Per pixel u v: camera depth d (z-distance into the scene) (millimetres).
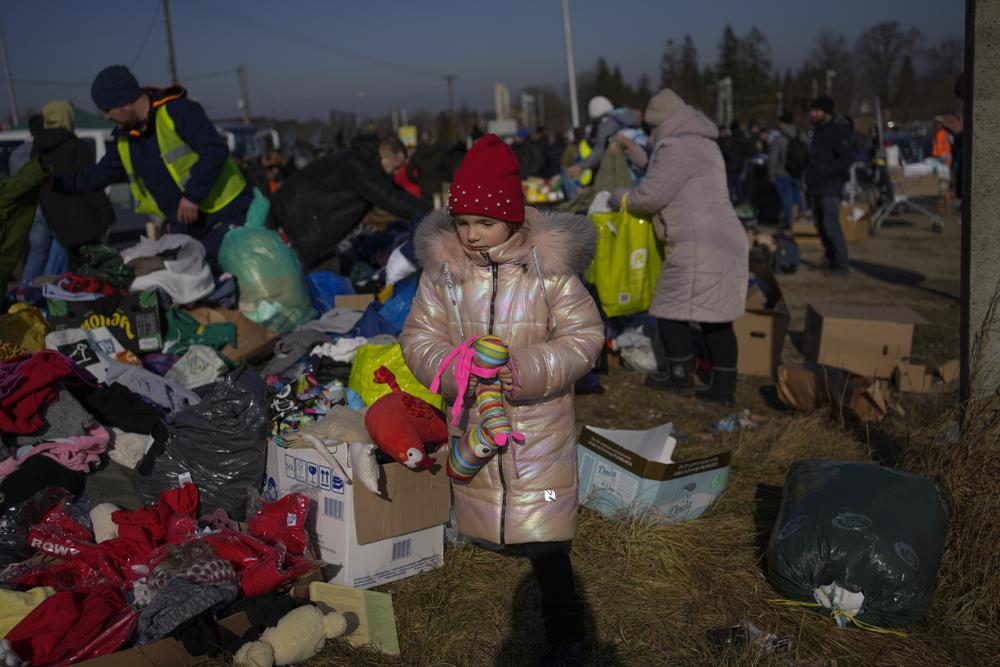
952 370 5449
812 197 10156
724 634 2867
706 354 6117
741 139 15898
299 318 5086
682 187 4965
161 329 4414
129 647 2557
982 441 3299
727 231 4992
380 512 3090
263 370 4402
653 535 3459
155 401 3814
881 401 4746
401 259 5277
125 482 3441
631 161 6469
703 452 4559
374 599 2971
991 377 3611
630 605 3080
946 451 3387
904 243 12781
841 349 5641
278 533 3055
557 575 2572
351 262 7793
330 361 4242
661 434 4148
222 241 5281
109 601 2682
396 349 3930
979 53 3459
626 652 2809
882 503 2988
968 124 3547
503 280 2484
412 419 3117
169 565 2814
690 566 3318
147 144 5152
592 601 3102
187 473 3359
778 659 2711
